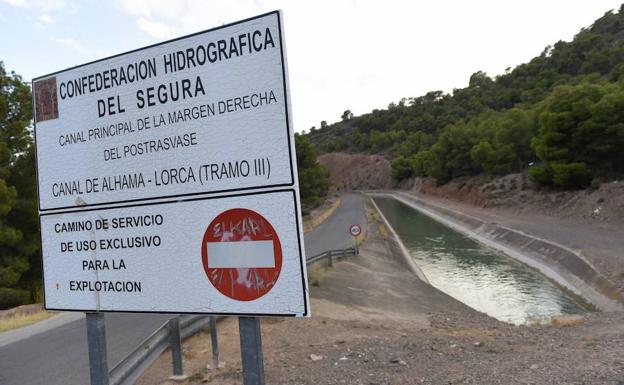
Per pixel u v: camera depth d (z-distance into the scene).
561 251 25.77
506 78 155.75
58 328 11.82
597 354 7.43
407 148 130.00
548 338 9.83
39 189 4.16
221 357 8.41
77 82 3.97
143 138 3.70
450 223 52.09
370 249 30.64
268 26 3.23
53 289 4.09
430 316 16.11
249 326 3.33
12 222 23.64
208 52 3.43
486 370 7.04
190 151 3.51
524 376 6.50
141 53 3.69
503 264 28.62
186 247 3.54
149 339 6.67
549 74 127.81
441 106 172.38
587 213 35.66
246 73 3.30
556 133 43.00
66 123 4.03
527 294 21.12
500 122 68.62
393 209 77.44
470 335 11.06
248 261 3.30
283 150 3.20
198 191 3.48
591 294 19.14
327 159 169.00
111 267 3.83
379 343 9.56
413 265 29.53
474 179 68.75
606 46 121.19
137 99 3.72
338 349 9.03
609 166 41.06
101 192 3.88
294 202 3.16
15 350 9.90
